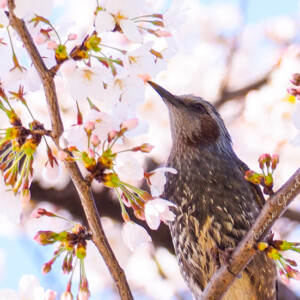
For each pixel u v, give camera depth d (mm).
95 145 6082
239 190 10320
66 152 6121
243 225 10117
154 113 16500
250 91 16938
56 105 6129
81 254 6242
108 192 13180
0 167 6344
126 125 6215
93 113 6219
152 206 6406
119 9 6035
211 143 11102
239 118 17203
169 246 13289
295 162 16453
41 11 5727
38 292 6379
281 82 16641
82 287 6324
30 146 6160
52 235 6250
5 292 6348
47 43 6031
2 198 6301
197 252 10203
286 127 16484
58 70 6195
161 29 6527
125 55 6320
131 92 6344
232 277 7359
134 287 15977
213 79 17594
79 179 6168
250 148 16844
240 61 18031
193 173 10555
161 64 6590
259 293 9883
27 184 6324
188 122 11141
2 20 5945
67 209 13180
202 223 10195
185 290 15672
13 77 6301
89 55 6324
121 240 14969
